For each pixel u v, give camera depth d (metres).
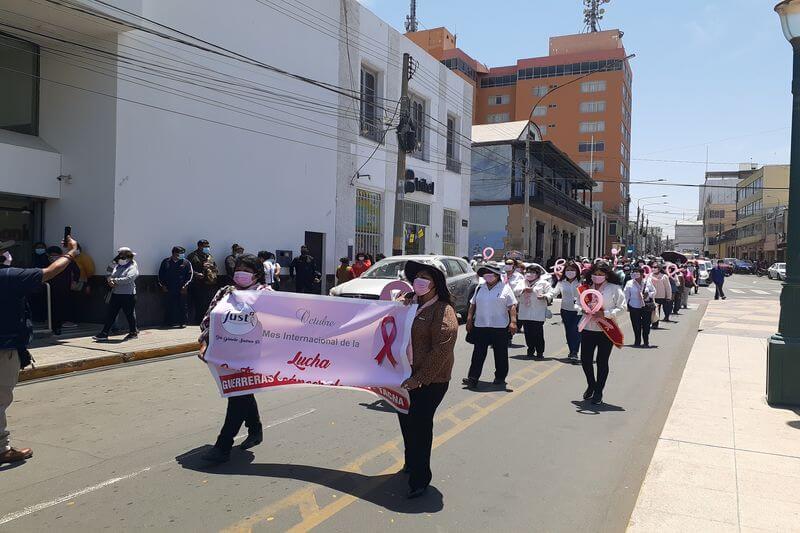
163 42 13.10
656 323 16.55
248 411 5.71
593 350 7.95
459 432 6.50
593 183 50.59
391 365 4.97
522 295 11.32
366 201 21.08
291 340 5.30
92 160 12.48
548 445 6.11
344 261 17.86
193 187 13.99
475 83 82.81
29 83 12.84
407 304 4.99
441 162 25.98
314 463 5.39
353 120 19.91
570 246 50.84
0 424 5.29
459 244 27.89
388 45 21.86
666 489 4.83
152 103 12.97
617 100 76.69
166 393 8.02
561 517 4.42
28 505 4.46
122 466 5.27
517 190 36.03
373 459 5.52
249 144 15.57
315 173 18.12
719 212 120.25
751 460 5.52
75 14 11.13
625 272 22.59
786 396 7.48
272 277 14.61
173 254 12.91
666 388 8.91
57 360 9.32
